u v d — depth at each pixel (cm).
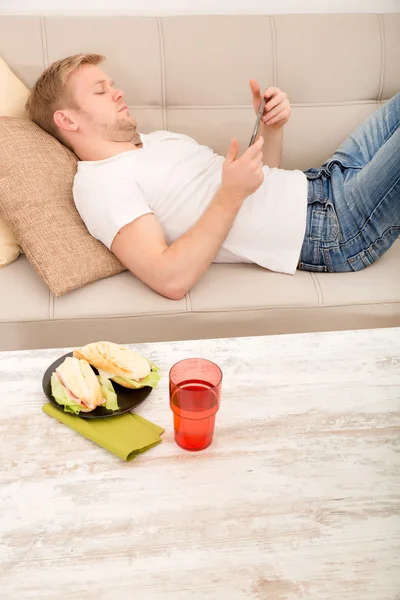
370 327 160
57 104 165
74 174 166
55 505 91
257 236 162
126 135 168
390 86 198
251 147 142
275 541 86
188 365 102
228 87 189
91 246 155
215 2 211
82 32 184
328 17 194
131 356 111
